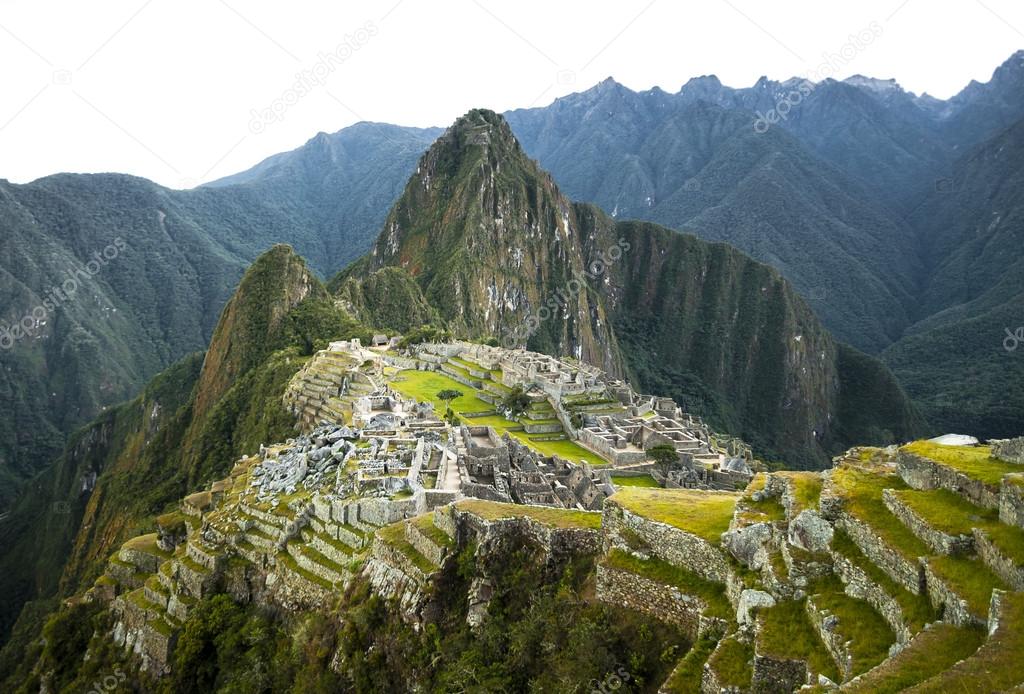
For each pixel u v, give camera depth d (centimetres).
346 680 2030
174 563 3488
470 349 14175
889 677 978
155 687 3017
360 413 5562
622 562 1658
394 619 2014
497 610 1822
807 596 1333
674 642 1481
